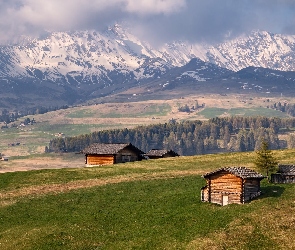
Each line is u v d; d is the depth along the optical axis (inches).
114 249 2373.3
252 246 2285.9
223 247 2277.3
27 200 3272.6
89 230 2647.6
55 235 2588.6
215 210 2760.8
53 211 3011.8
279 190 3041.3
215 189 2933.1
